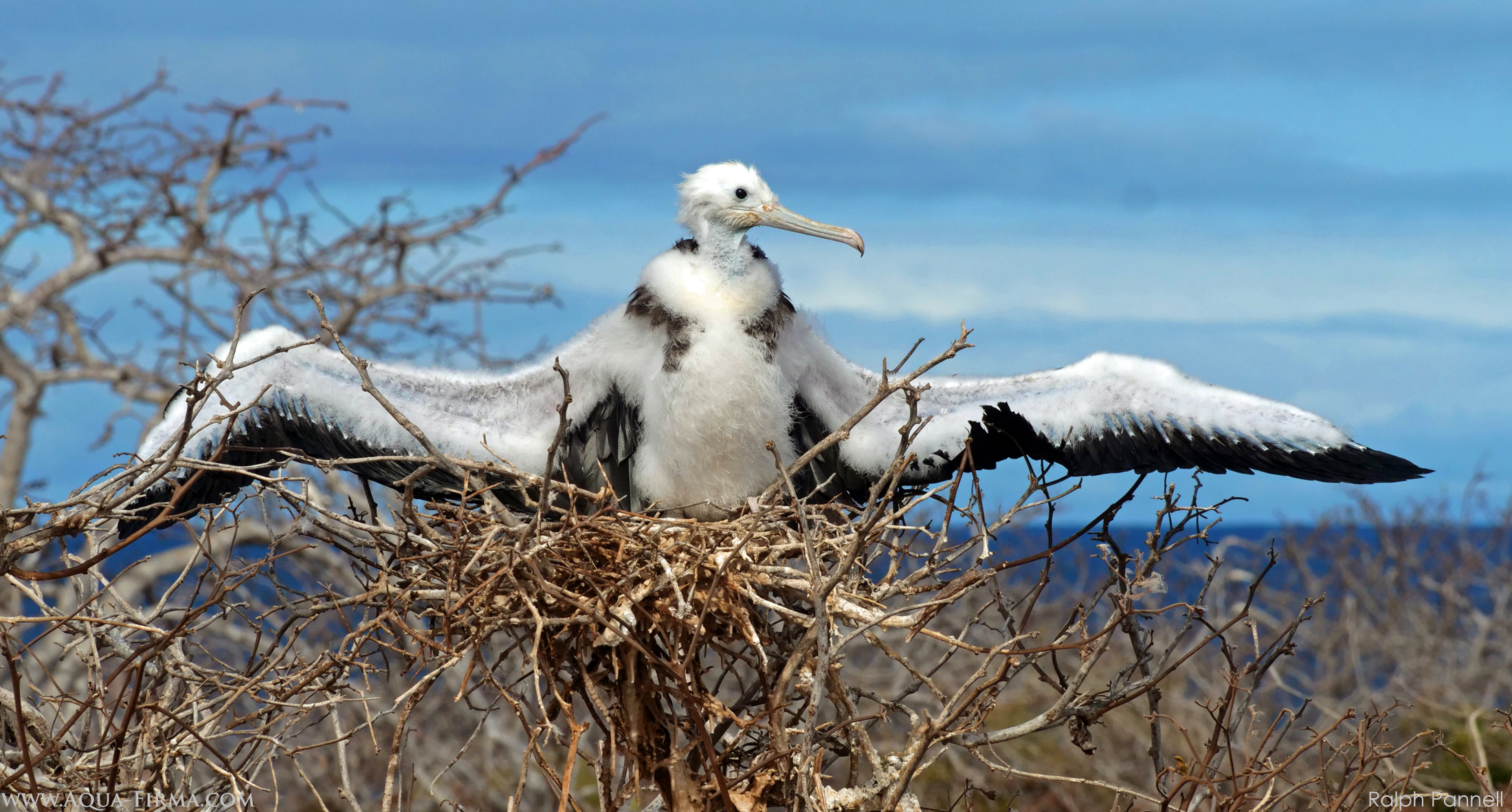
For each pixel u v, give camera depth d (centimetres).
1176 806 997
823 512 1030
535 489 1158
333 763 1842
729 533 948
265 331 1176
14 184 2362
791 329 1212
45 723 924
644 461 1199
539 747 834
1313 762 1708
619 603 914
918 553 933
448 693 1983
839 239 1227
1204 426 1164
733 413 1156
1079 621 1002
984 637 2006
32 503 865
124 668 846
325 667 877
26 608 1822
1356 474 1141
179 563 2016
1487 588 2559
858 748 935
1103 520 961
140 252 2383
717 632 968
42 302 2398
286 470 1177
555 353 1213
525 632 951
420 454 1158
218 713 873
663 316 1179
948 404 1227
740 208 1220
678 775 919
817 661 854
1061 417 1189
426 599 934
